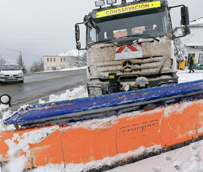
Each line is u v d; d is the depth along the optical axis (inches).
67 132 78.3
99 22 163.2
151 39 139.1
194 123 105.5
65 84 451.5
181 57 734.5
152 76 142.6
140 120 90.5
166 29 143.8
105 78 150.1
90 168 82.4
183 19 151.5
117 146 87.3
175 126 99.4
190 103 101.7
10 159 72.1
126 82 143.8
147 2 152.6
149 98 88.3
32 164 74.8
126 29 155.4
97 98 79.0
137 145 90.8
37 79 601.3
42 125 75.3
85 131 81.2
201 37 1059.9
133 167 85.4
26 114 69.7
